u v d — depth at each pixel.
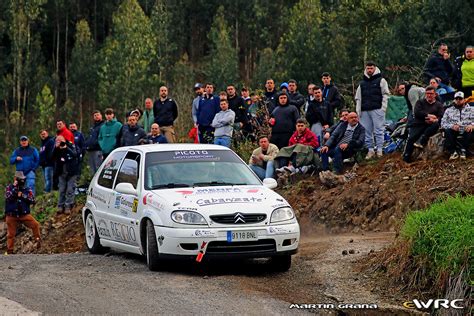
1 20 199.25
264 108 51.69
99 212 31.52
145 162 29.17
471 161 38.34
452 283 22.36
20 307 21.19
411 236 24.48
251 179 29.05
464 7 109.50
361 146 43.44
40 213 57.69
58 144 54.91
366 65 44.94
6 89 192.12
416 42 113.25
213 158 29.67
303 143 45.28
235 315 20.77
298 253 29.94
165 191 27.33
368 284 24.44
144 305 21.62
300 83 155.00
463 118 39.00
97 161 56.75
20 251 54.34
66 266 28.52
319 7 173.75
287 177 44.84
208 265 27.80
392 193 37.41
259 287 24.14
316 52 155.38
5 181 86.94
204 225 25.19
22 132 174.25
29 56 199.12
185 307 21.44
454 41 108.50
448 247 22.94
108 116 52.69
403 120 45.53
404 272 24.08
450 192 34.91
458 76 44.28
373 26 130.75
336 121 52.41
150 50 187.75
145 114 54.41
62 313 20.80
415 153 41.75
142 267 27.55
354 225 37.69
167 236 25.47
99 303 21.84
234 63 193.62
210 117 50.75
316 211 39.94
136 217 27.89
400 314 21.67
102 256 31.25
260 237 25.44
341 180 42.09
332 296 23.17
